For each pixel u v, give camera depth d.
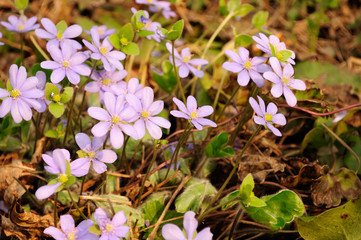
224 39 0.72
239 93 0.59
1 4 0.73
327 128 0.56
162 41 0.68
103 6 0.75
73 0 0.74
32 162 0.54
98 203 0.51
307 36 0.77
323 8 0.75
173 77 0.57
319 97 0.55
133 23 0.51
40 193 0.45
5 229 0.51
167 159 0.55
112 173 0.53
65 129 0.54
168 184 0.53
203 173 0.55
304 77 0.67
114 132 0.47
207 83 0.60
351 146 0.57
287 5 0.83
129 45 0.50
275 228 0.50
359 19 0.80
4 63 0.66
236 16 0.61
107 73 0.52
